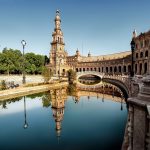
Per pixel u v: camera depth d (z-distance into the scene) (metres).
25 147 12.62
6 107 27.11
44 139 14.27
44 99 33.78
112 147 11.80
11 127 17.95
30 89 41.72
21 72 106.06
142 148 5.45
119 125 16.58
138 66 63.25
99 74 81.50
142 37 60.06
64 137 14.66
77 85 58.97
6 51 108.94
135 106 5.79
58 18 111.94
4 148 12.78
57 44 110.19
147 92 5.66
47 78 55.44
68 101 31.67
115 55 108.00
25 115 21.33
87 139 13.75
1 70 97.25
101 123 17.70
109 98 32.84
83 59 127.88
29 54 112.75
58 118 20.92
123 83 36.16
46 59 130.12
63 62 113.06
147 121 5.24
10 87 39.97
